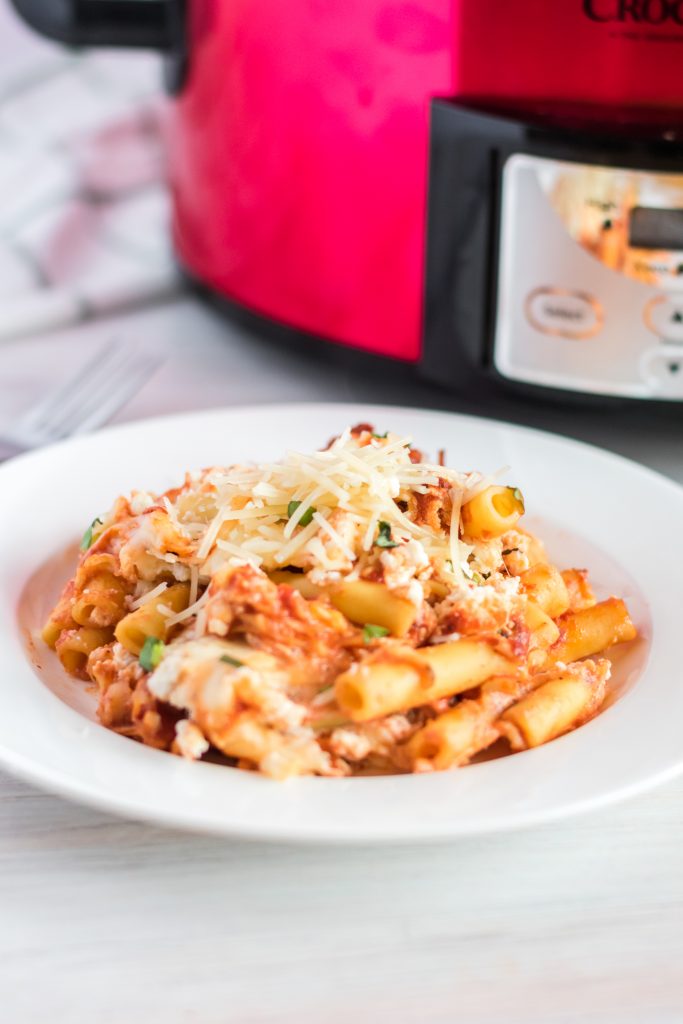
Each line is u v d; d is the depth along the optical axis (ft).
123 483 2.38
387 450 2.11
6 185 3.36
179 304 3.18
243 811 1.84
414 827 1.82
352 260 2.60
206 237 2.85
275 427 2.49
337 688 1.93
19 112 3.53
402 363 2.62
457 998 1.81
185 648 1.95
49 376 2.86
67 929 1.85
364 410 2.52
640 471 2.38
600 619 2.12
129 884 1.89
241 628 1.98
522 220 2.45
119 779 1.88
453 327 2.54
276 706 1.92
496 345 2.53
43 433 2.64
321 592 2.02
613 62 2.37
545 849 1.94
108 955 1.83
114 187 3.41
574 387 2.51
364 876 1.91
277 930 1.86
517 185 2.43
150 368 2.85
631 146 2.36
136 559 2.07
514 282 2.48
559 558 2.30
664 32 2.35
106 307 3.10
